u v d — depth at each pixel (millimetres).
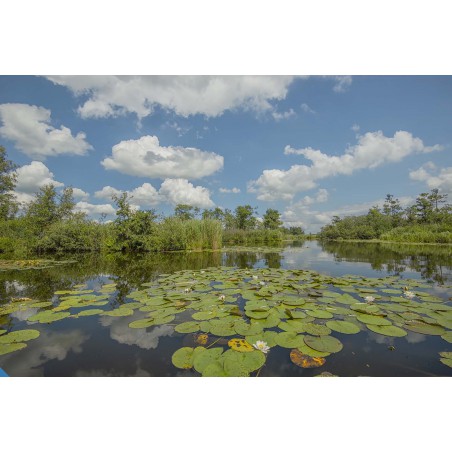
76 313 3219
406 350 2219
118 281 5211
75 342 2434
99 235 13719
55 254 11438
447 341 2379
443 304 3428
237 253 11867
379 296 3785
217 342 2383
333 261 8516
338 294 3879
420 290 4246
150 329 2723
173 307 3406
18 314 3248
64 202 18578
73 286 4773
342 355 2135
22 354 2219
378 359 2080
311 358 2088
